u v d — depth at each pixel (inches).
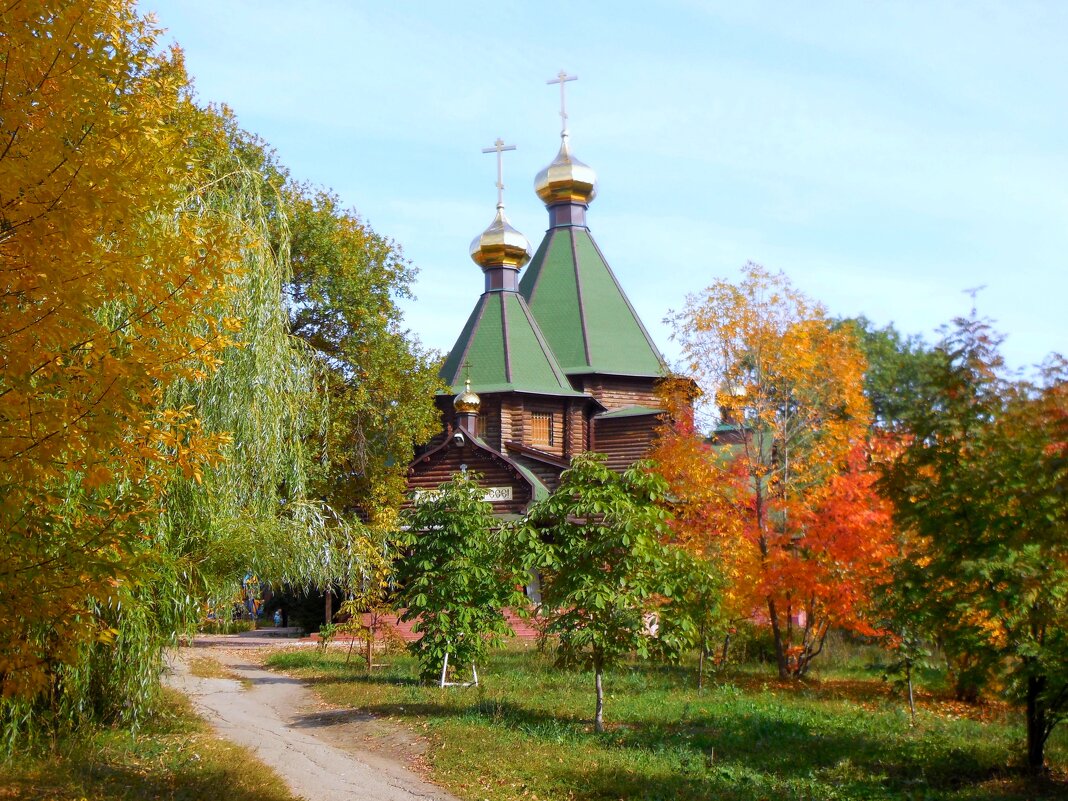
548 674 834.2
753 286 895.1
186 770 420.8
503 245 1929.1
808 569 788.0
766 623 1008.2
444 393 1756.9
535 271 2080.5
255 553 541.3
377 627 936.9
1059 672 423.8
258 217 589.6
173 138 291.0
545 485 1663.4
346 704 659.4
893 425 770.8
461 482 751.7
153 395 279.6
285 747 517.3
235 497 550.9
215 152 606.5
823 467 819.4
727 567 816.9
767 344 876.6
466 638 744.3
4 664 262.7
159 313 277.4
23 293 246.5
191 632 528.4
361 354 1245.1
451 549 741.9
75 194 237.6
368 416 1288.1
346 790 418.6
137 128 258.7
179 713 581.6
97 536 267.6
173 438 289.0
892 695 714.8
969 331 482.9
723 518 845.8
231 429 533.0
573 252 2060.8
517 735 532.4
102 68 250.8
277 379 576.4
